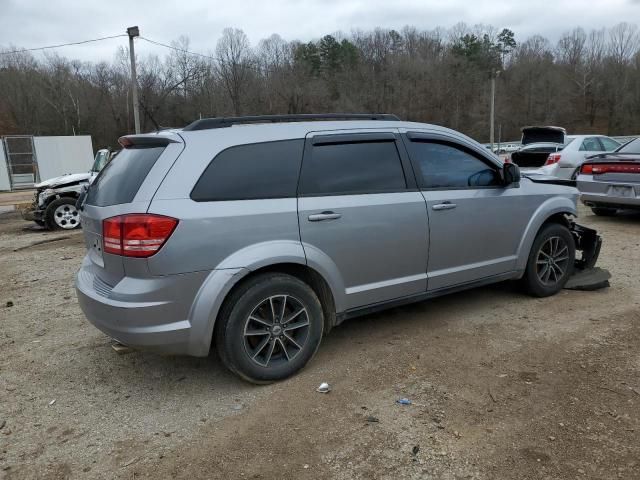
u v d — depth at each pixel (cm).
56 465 282
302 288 360
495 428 300
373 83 7006
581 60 9131
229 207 334
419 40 8388
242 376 348
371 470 269
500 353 395
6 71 6381
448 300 520
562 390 338
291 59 6128
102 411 335
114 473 274
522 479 258
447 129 450
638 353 387
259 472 270
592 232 558
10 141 2672
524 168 1377
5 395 360
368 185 392
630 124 8175
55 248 910
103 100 6356
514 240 479
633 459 270
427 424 306
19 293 614
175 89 5231
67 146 2781
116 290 322
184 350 331
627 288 543
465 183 447
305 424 311
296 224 354
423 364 381
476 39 8394
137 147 369
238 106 5397
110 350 428
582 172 922
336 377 366
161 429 312
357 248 382
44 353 428
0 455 292
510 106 8156
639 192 836
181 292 321
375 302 402
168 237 314
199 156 334
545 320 458
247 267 334
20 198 2200
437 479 261
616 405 319
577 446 282
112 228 323
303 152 369
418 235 411
